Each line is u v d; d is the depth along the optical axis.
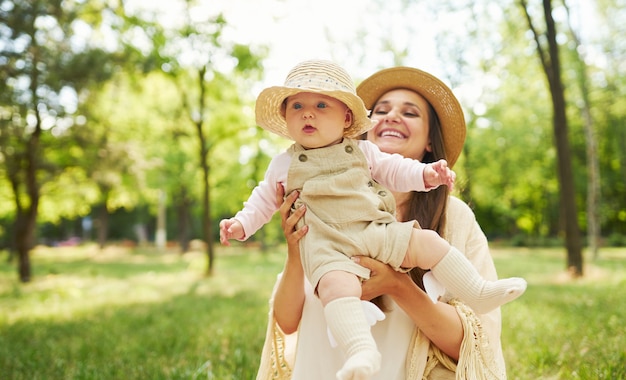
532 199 36.19
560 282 12.13
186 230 35.59
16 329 7.55
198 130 17.41
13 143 15.91
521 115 26.94
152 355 5.22
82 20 14.92
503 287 1.82
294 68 2.04
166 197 39.78
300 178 1.98
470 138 25.88
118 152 17.58
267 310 8.55
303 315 2.10
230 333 6.30
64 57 13.77
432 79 2.59
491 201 33.75
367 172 2.02
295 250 1.99
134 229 53.81
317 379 2.00
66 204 27.17
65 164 17.62
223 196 30.75
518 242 36.34
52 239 54.00
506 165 30.27
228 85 17.73
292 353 2.31
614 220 37.31
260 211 2.09
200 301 10.30
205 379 4.24
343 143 2.01
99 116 17.44
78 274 18.64
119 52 15.04
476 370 2.04
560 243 35.72
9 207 24.80
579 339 5.14
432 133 2.70
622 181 32.19
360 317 1.68
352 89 2.04
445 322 2.00
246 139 20.62
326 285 1.76
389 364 2.02
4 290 13.58
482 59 17.69
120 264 24.86
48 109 14.70
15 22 12.42
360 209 1.91
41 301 11.21
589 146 20.19
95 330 7.21
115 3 15.22
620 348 4.46
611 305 7.38
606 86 21.73
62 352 5.68
